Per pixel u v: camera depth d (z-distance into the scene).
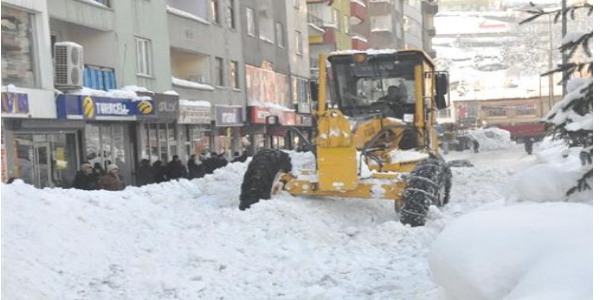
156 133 25.39
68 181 20.00
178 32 27.81
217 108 29.88
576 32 5.49
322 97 11.09
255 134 35.31
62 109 18.72
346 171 9.34
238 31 33.50
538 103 77.00
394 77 11.35
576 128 5.37
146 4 24.97
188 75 30.22
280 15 39.53
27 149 18.17
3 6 17.42
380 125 10.12
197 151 28.66
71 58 19.08
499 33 145.25
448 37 148.50
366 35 60.06
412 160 10.12
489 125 78.69
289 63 40.56
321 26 47.56
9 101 16.53
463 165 18.25
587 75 5.54
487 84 113.88
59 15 20.03
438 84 12.03
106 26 22.39
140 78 24.38
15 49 17.81
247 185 9.45
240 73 33.50
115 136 22.73
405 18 70.31
